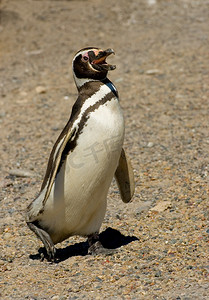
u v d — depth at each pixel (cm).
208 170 2153
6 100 3319
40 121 2981
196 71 3494
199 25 4441
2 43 4241
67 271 1529
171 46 4025
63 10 4812
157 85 3328
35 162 2462
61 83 3534
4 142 2734
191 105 2964
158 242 1648
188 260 1509
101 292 1383
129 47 4100
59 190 1509
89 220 1591
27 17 4638
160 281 1409
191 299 1296
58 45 4219
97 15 4750
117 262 1548
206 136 2542
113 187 2120
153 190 2044
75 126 1461
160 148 2459
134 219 1839
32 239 1773
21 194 2147
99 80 1496
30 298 1386
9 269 1573
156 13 4800
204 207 1847
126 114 2942
